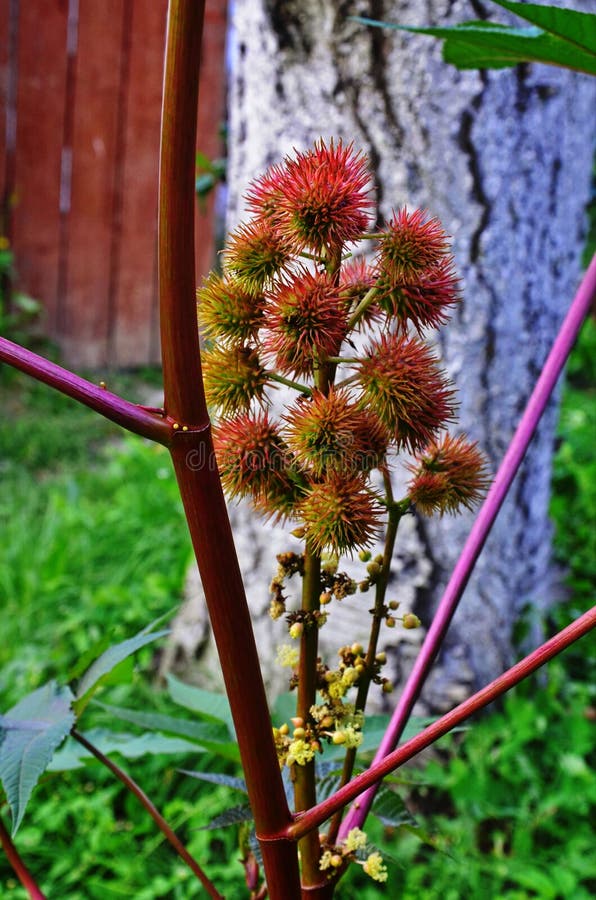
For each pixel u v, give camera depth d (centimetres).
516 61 45
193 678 118
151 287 272
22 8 239
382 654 39
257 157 98
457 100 90
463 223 94
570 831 98
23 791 37
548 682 119
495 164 93
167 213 30
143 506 164
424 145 90
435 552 98
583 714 114
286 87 94
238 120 102
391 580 99
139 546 150
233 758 54
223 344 38
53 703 43
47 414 231
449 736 104
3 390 240
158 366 280
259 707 33
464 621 104
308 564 37
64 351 266
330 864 37
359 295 39
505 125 93
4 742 39
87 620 132
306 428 36
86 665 45
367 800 41
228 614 33
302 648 37
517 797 101
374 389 36
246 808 42
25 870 44
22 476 190
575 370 294
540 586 122
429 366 37
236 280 37
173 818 100
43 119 249
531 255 101
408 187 92
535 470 113
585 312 47
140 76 253
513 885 94
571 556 150
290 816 34
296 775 38
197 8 29
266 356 38
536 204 99
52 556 146
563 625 129
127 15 247
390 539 38
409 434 37
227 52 258
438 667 104
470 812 98
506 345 100
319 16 90
